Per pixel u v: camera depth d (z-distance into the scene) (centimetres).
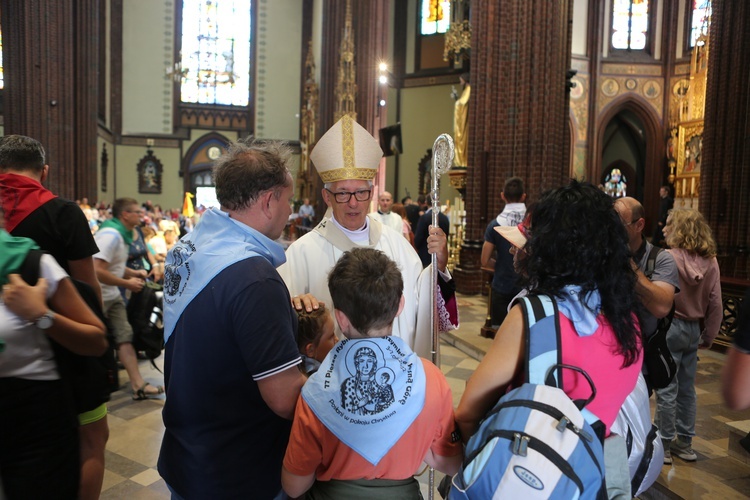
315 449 148
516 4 909
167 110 2783
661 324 241
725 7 1245
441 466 163
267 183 165
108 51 2661
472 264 973
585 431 131
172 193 2797
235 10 2844
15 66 1466
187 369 158
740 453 333
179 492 160
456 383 501
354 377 145
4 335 169
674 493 294
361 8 1872
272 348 150
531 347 143
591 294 146
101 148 2498
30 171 255
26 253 175
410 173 2364
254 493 160
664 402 331
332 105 2027
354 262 153
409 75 2355
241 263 155
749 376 140
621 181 2197
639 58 1922
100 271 415
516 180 509
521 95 909
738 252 1208
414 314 240
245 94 2869
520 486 123
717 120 1261
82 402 207
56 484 182
